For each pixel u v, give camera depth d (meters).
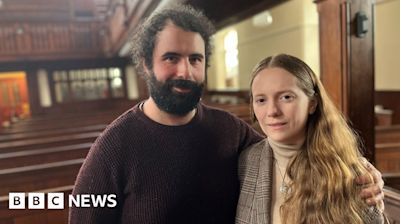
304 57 6.04
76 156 3.47
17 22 9.80
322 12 1.97
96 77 11.38
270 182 1.06
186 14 1.02
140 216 1.05
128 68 11.50
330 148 1.00
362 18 1.81
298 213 0.96
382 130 3.44
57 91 11.09
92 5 11.61
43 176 2.71
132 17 5.30
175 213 1.06
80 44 10.55
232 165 1.17
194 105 1.05
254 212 1.05
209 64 1.10
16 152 3.59
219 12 3.80
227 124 1.21
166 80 1.01
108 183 1.05
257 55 7.79
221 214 1.14
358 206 0.95
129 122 1.08
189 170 1.08
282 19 6.62
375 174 1.02
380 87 5.53
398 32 5.07
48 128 5.48
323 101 1.04
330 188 0.95
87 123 5.85
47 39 10.20
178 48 0.99
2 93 12.48
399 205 1.57
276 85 0.98
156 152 1.06
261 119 1.04
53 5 10.69
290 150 1.04
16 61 10.25
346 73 1.84
